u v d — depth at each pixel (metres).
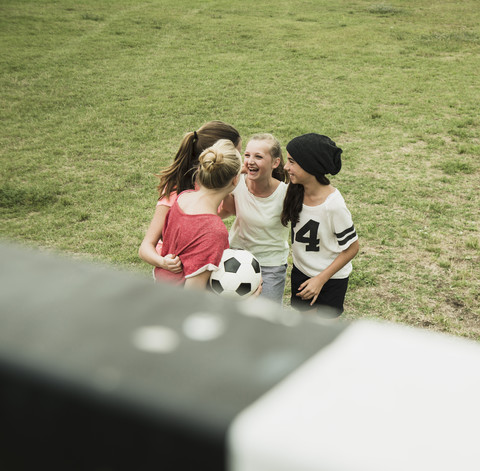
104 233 6.31
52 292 0.25
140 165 8.49
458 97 12.16
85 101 11.66
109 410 0.19
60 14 19.28
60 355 0.21
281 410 0.19
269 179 3.24
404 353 0.22
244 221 3.31
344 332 0.23
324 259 3.32
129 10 20.41
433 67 14.71
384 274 5.49
